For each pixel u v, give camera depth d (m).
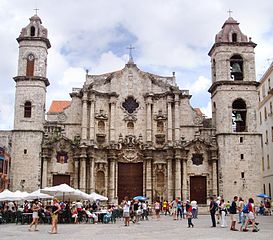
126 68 66.94
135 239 24.92
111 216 43.38
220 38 65.25
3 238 26.02
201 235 27.34
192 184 62.47
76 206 44.25
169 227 35.28
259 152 61.31
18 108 60.78
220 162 61.19
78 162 61.03
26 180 58.62
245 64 64.31
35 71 62.31
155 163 63.25
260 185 60.41
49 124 63.09
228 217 51.16
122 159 63.69
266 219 47.12
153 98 65.75
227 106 62.50
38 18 65.00
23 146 59.59
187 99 65.69
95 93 64.19
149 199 61.69
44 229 33.91
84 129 62.25
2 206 49.56
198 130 64.38
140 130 65.19
